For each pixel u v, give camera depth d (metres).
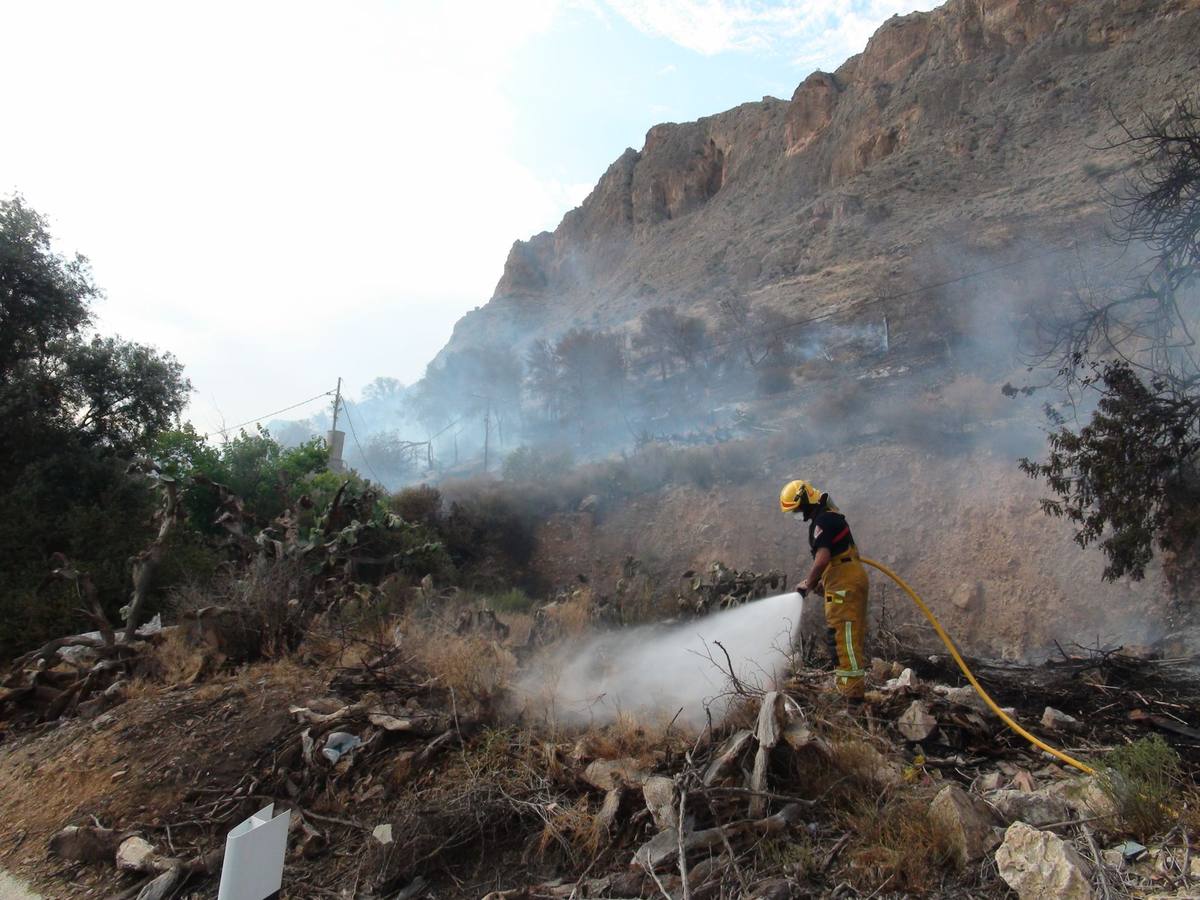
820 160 123.19
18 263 15.16
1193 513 12.79
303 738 5.53
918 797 4.07
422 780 5.03
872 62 126.12
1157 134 12.96
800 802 4.16
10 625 10.34
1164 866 3.25
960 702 5.52
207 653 7.74
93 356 16.06
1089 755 4.89
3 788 6.00
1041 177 69.31
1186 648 14.36
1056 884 3.10
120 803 5.28
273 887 3.37
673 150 180.88
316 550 9.90
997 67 100.50
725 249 120.62
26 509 13.04
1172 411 13.09
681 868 3.49
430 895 4.09
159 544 9.12
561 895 3.82
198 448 19.03
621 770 4.65
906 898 3.37
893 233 78.00
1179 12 79.69
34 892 4.56
